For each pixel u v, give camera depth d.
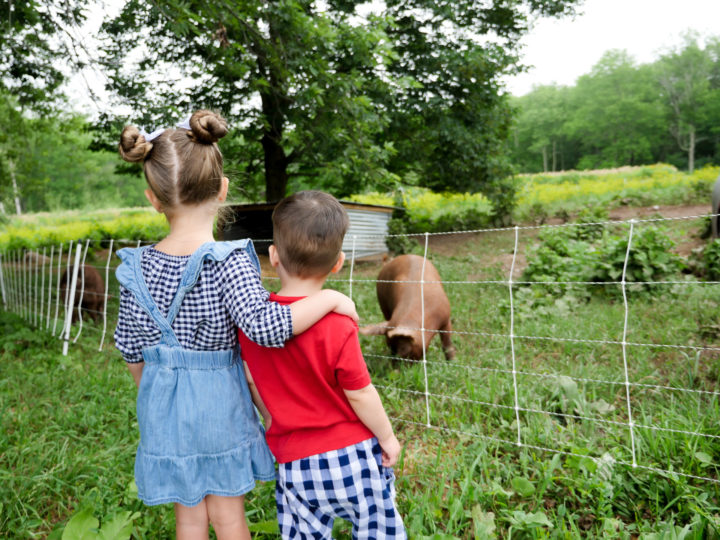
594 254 7.00
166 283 1.62
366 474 1.62
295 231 1.60
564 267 7.25
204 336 1.62
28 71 8.63
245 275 1.59
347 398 1.61
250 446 1.70
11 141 16.70
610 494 2.40
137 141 1.64
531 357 4.41
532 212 17.97
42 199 61.03
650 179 28.59
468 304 6.43
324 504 1.63
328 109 8.62
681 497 2.30
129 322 1.69
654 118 76.19
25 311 7.14
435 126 15.17
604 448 2.88
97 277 6.94
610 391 3.60
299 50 7.64
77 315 6.92
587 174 41.56
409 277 4.64
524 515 2.21
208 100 11.75
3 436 3.25
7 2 6.66
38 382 4.36
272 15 7.45
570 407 3.36
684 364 3.94
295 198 1.67
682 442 2.73
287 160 14.77
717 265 6.71
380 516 1.65
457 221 18.00
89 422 3.53
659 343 4.54
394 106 14.04
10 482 2.68
